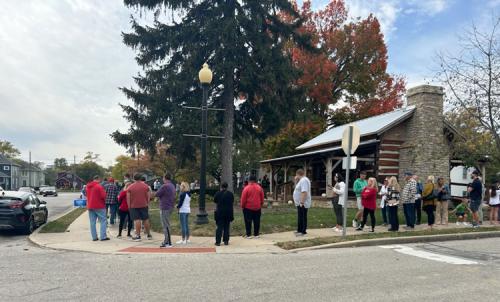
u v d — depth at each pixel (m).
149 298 5.73
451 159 20.78
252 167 43.59
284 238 11.39
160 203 10.45
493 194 14.52
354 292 6.08
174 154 22.53
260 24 20.92
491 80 17.19
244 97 24.02
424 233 11.58
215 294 5.94
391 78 39.94
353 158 13.05
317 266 7.92
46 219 16.92
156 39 21.69
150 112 21.34
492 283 6.65
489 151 18.22
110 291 6.10
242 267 7.84
